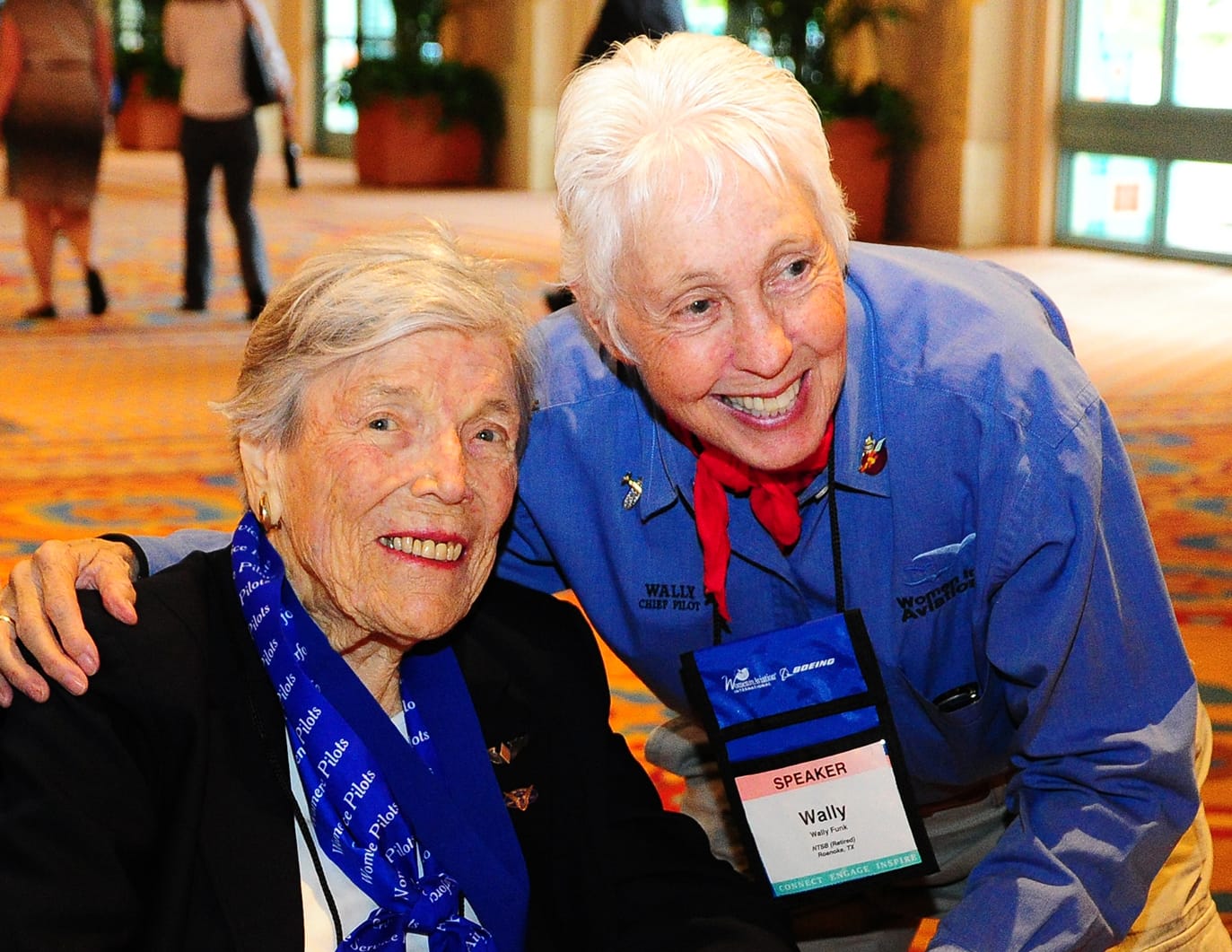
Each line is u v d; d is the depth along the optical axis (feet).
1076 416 5.35
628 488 6.03
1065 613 5.34
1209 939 6.40
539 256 33.99
